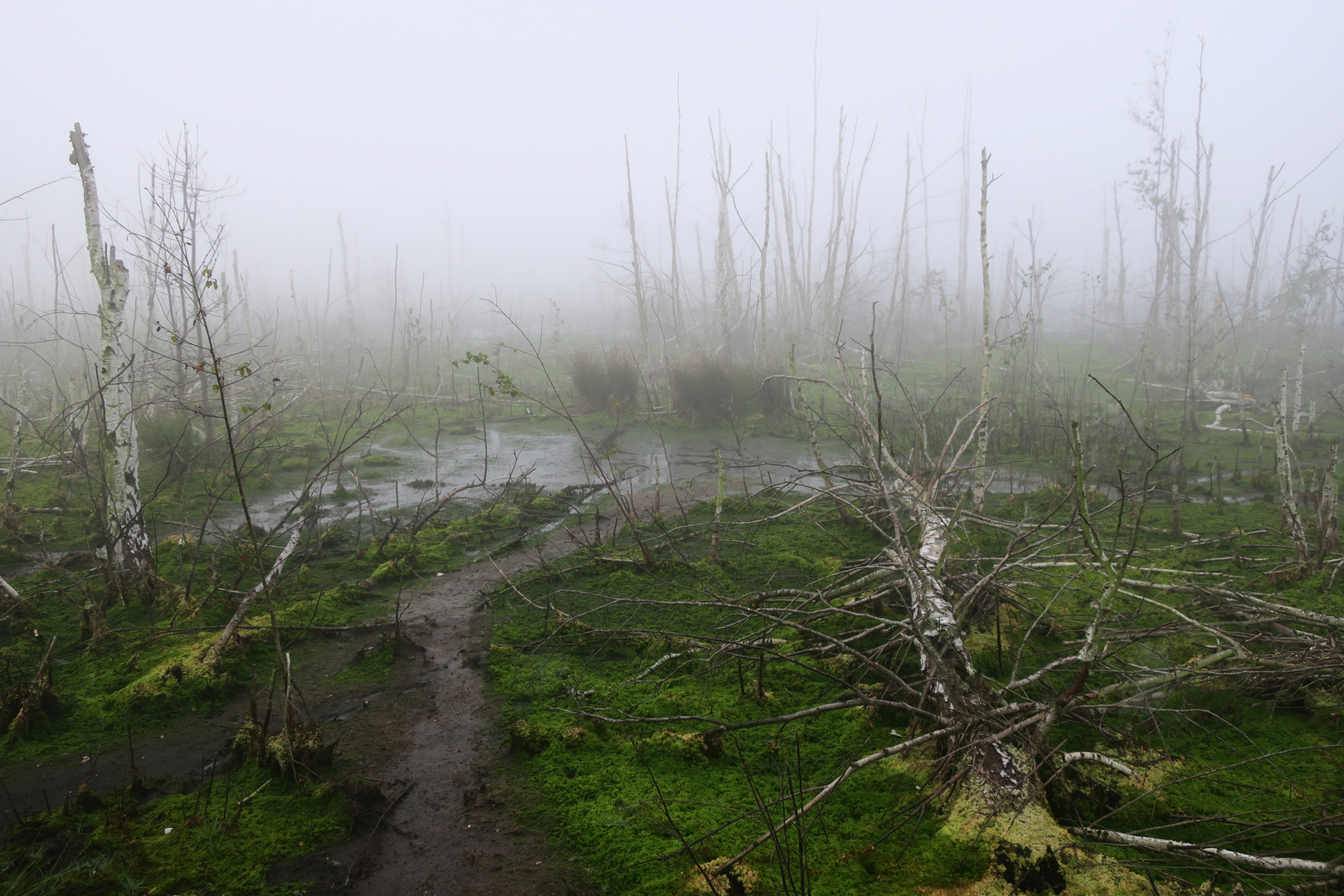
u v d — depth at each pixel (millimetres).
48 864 3004
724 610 5418
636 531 6332
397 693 4434
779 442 11727
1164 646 4664
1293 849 2996
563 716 4148
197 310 5816
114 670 4535
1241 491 8594
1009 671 4496
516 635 5129
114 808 3334
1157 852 2969
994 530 7098
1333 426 12023
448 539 6996
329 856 3109
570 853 3129
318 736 3682
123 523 5453
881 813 3287
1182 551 6457
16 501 7734
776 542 6914
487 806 3438
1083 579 5832
